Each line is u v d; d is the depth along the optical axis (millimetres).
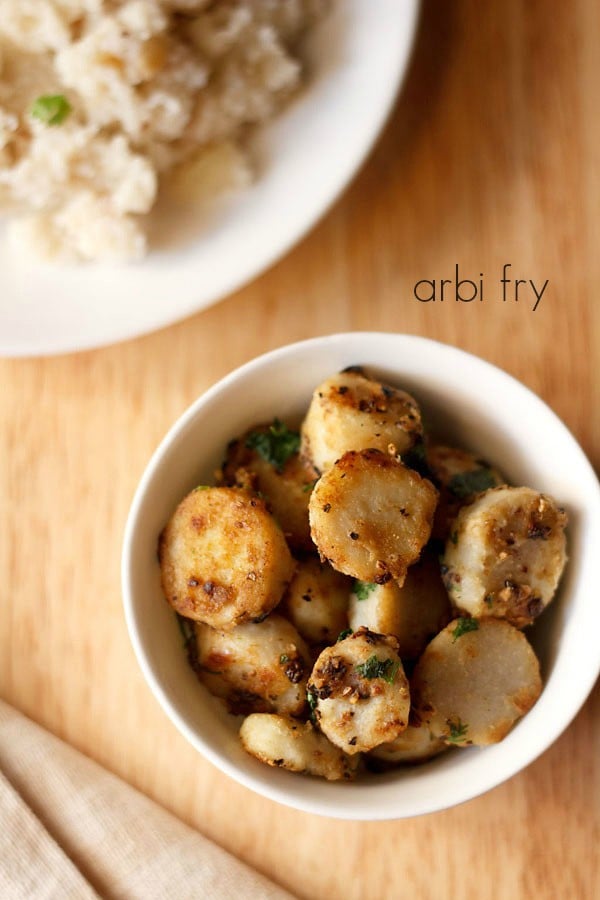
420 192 494
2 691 486
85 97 472
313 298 493
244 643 417
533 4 494
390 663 398
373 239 494
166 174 485
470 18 495
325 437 423
